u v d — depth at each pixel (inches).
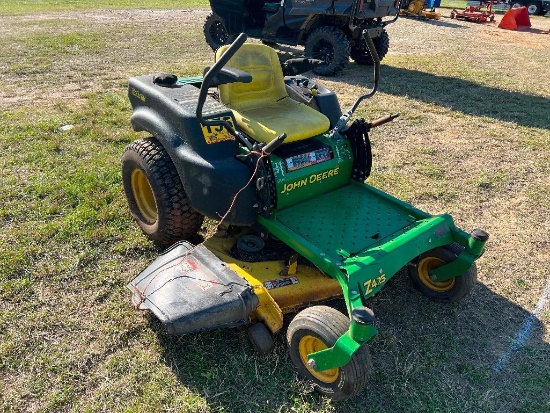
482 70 418.9
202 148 131.3
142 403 109.5
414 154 242.1
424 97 332.5
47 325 128.2
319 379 112.7
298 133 137.6
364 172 153.0
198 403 110.1
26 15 581.0
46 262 150.1
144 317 132.1
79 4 727.7
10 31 470.3
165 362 120.0
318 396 114.0
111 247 158.7
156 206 149.9
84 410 107.2
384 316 140.0
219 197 131.9
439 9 904.3
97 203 179.0
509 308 146.6
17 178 193.0
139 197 165.6
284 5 382.0
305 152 139.4
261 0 411.5
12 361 117.6
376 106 308.2
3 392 110.1
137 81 152.4
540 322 141.6
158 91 143.9
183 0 842.2
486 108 315.9
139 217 164.7
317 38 377.4
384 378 120.2
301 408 110.8
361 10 358.3
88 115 259.8
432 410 113.0
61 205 177.5
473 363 126.8
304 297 127.6
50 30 486.3
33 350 121.0
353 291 110.7
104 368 117.5
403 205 144.6
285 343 126.3
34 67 349.4
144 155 146.4
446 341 132.8
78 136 233.5
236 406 110.5
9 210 172.4
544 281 158.6
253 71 152.9
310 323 108.0
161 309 115.9
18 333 125.1
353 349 98.8
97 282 143.7
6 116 252.2
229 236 146.4
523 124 290.5
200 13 673.6
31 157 209.5
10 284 139.9
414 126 279.4
